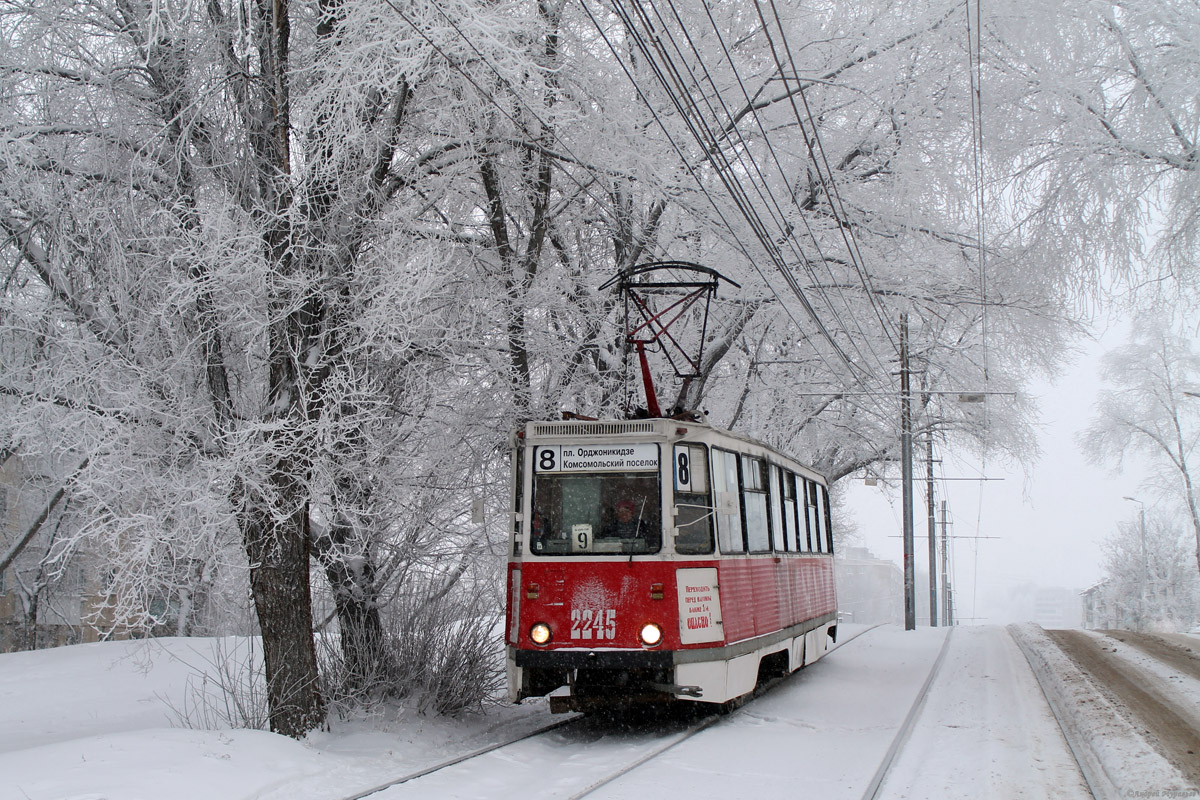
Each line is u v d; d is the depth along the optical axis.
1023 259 15.71
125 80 9.97
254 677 11.34
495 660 11.02
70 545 8.45
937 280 15.17
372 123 9.89
